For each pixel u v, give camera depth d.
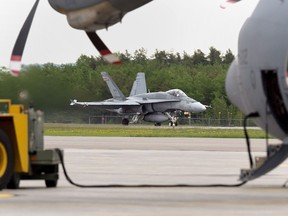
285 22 44.62
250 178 45.81
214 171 61.78
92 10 40.66
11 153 44.59
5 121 45.28
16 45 43.19
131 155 83.06
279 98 46.03
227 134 153.25
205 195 42.25
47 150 47.16
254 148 99.44
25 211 34.78
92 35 42.97
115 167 65.62
